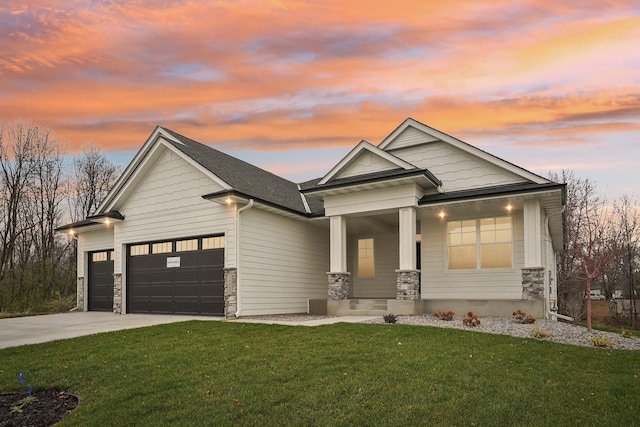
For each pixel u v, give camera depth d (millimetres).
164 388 6492
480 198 13547
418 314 14031
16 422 5641
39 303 23766
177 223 16234
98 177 34469
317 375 6797
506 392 6105
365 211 15078
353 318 13578
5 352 9422
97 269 20203
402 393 6055
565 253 29234
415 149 16000
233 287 14438
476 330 10500
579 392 6211
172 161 16641
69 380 7145
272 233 16250
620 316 28047
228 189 14453
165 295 16547
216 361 7832
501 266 14711
